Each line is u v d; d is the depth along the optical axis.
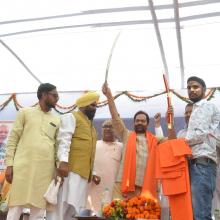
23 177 3.75
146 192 4.25
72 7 6.07
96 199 4.78
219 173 4.16
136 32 6.51
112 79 7.60
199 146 3.56
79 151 4.13
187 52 6.84
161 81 7.46
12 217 3.72
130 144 4.52
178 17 5.94
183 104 6.62
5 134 7.06
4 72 7.81
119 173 4.53
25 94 7.31
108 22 6.36
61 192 3.99
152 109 6.72
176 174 3.56
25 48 7.08
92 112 4.39
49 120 4.04
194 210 3.43
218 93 6.47
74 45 6.96
